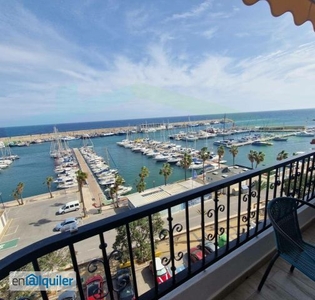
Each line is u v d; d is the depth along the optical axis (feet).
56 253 13.82
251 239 5.45
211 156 93.76
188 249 4.38
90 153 124.36
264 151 103.81
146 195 52.85
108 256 3.33
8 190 75.00
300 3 5.46
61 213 50.93
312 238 6.72
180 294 4.03
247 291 4.84
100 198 59.52
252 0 5.04
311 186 7.59
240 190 5.18
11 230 44.24
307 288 4.84
